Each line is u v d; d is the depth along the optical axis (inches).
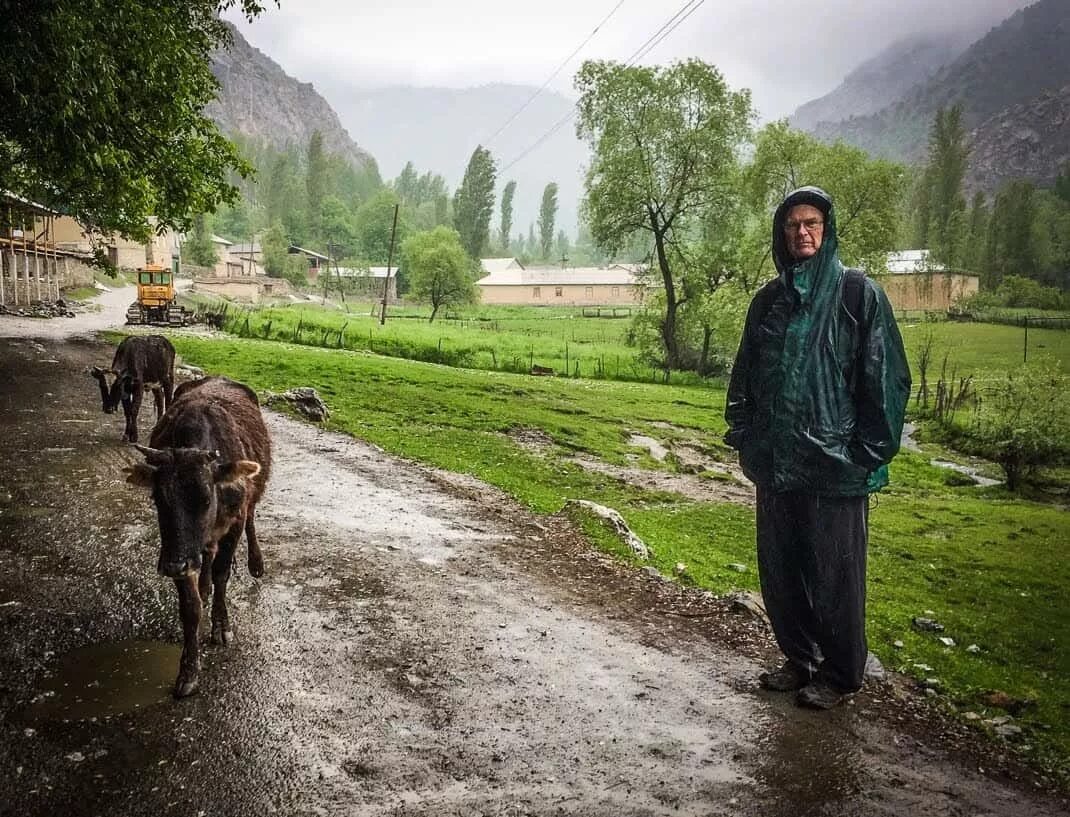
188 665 197.5
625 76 1737.2
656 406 1127.6
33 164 651.5
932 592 430.0
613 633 259.6
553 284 4461.1
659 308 1894.7
